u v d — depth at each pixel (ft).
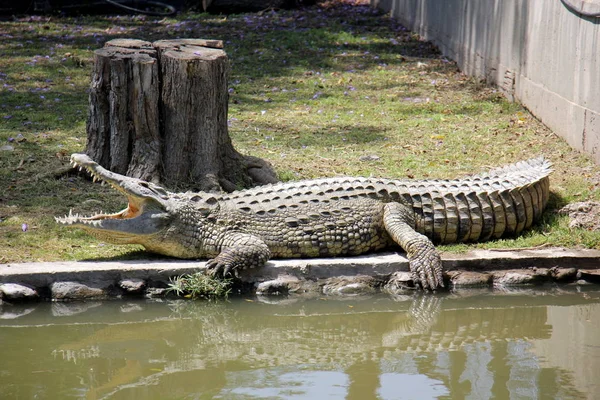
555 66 43.91
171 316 27.30
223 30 72.28
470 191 32.07
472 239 32.17
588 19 39.52
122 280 28.09
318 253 30.27
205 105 35.45
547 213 34.06
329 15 80.38
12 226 31.55
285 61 62.03
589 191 35.58
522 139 43.65
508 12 51.29
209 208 29.81
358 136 44.55
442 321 27.35
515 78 50.39
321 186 31.53
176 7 86.89
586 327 26.71
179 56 35.09
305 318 27.53
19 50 62.85
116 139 35.35
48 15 79.30
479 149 42.24
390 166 39.47
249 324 26.89
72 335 25.57
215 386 21.81
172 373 22.80
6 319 26.43
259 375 22.65
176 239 29.35
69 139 41.60
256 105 50.78
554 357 24.03
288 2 82.07
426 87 55.36
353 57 63.62
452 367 23.21
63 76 55.83
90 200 34.30
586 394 21.22
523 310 28.30
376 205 31.01
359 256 30.55
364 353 24.41
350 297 28.94
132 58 34.76
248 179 37.27
